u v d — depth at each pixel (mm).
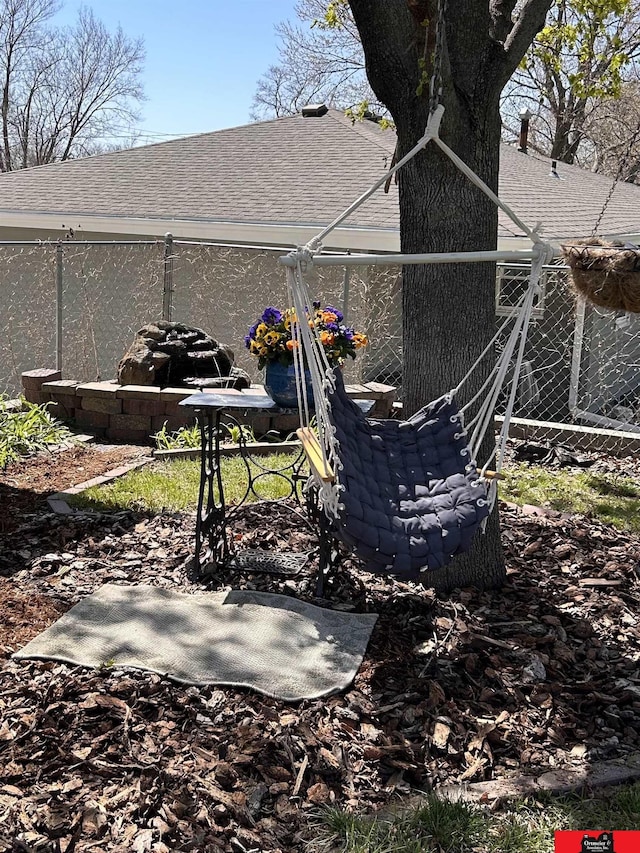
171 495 5660
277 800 2766
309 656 3598
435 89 3545
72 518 5207
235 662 3512
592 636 3914
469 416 4258
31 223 12883
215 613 3945
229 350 9172
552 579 4520
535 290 3438
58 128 36812
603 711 3326
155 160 14367
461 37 3873
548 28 6199
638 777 2932
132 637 3678
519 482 6449
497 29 4277
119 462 6758
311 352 3250
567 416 10891
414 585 4352
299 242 11102
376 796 2816
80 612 3906
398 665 3588
